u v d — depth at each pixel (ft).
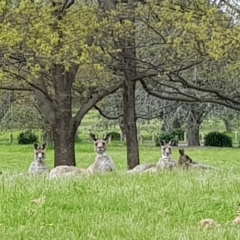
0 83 66.90
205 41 57.00
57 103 73.26
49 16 57.67
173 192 35.17
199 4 60.29
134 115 71.41
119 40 61.21
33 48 55.52
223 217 30.14
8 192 35.50
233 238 24.23
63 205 32.81
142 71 65.51
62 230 26.73
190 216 30.07
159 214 30.27
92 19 58.29
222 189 36.14
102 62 60.49
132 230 25.80
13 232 26.27
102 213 30.68
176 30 64.54
